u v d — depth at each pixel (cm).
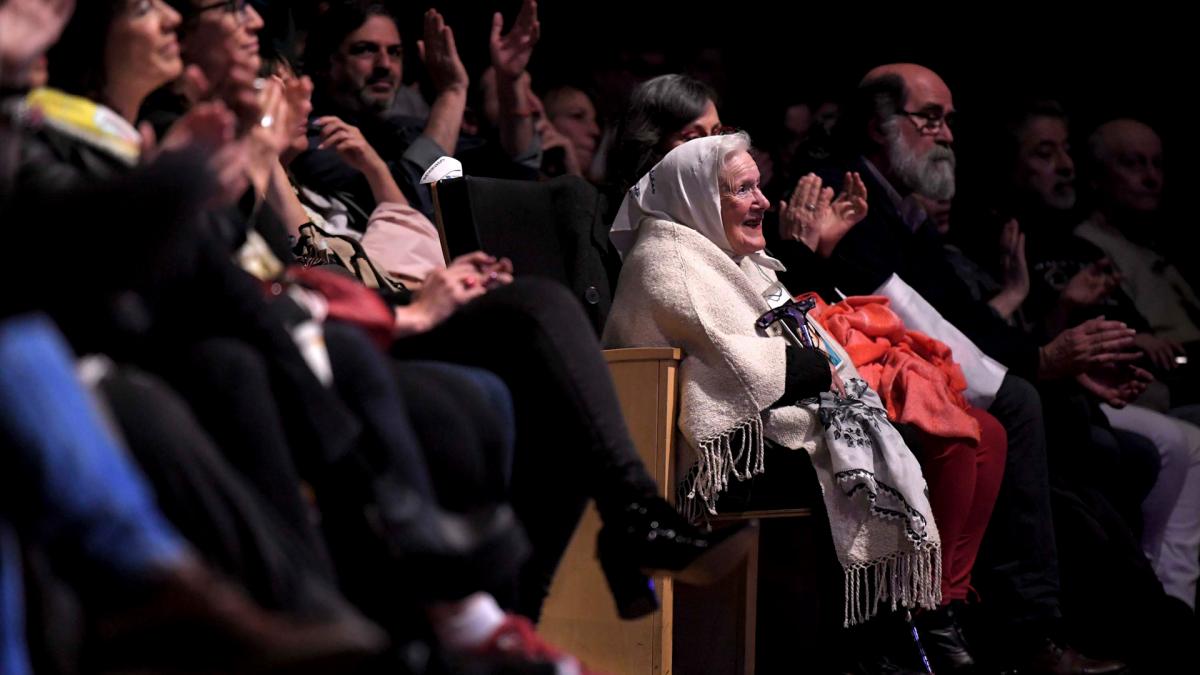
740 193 721
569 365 497
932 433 736
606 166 852
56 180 377
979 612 833
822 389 686
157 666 310
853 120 979
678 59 1228
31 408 299
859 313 790
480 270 534
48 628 313
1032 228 1249
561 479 513
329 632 312
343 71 906
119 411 337
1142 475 1031
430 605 402
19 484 299
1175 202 1443
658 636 646
